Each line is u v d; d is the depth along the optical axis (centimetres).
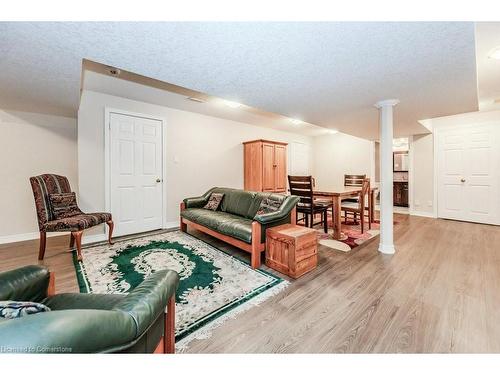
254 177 521
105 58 178
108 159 349
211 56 176
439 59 183
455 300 182
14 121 328
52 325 54
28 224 341
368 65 193
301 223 471
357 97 279
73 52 166
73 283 208
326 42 157
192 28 140
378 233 385
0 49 160
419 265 253
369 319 159
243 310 170
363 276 227
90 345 58
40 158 347
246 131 550
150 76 216
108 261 259
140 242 331
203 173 471
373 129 474
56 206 276
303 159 704
